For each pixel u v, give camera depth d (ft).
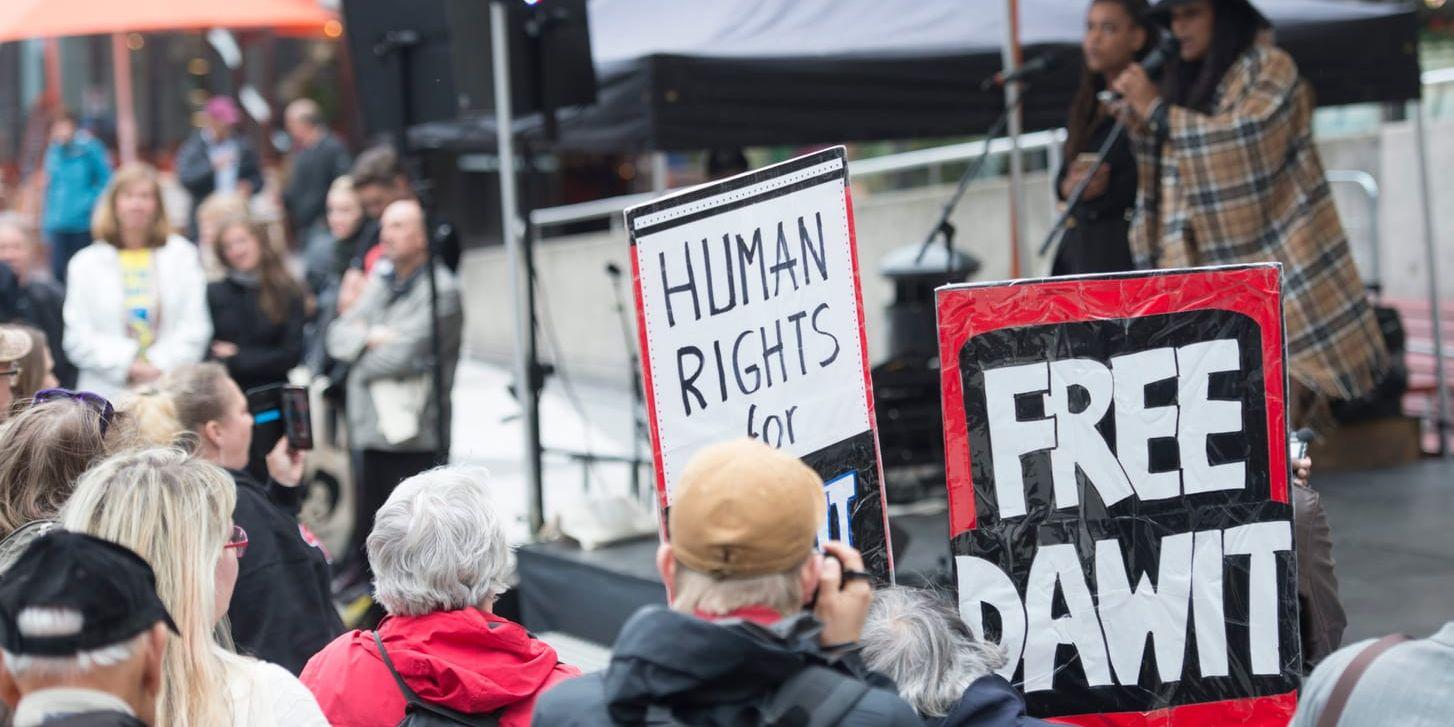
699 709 6.34
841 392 9.59
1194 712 10.16
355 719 9.71
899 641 8.54
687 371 8.87
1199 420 10.19
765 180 9.27
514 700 9.77
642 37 25.21
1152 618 10.13
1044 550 10.05
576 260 45.93
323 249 29.07
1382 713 6.67
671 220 8.84
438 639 9.80
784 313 9.33
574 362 46.29
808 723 6.28
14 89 56.03
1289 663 10.25
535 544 20.98
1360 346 20.25
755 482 6.51
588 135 23.81
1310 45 25.77
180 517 7.79
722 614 6.51
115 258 23.86
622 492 27.78
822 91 24.14
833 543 7.20
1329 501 23.02
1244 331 10.22
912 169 43.39
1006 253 36.70
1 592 6.27
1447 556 19.36
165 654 7.65
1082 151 21.08
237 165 41.81
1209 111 19.65
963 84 25.22
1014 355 10.02
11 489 10.07
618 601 18.78
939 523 22.25
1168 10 19.72
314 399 23.49
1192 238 19.65
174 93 56.65
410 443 22.61
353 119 57.41
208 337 24.17
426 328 22.50
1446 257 33.19
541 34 21.07
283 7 29.58
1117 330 10.07
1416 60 26.68
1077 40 25.90
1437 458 26.58
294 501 15.12
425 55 22.88
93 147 42.83
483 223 57.62
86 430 10.30
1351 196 34.65
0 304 25.99
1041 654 10.07
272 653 12.10
